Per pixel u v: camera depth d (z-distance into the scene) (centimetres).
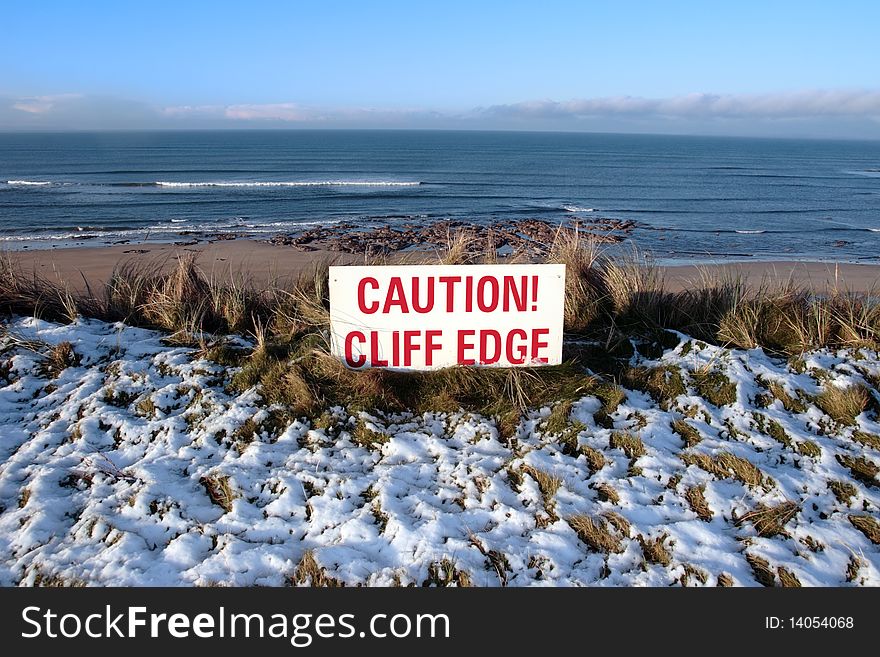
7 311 526
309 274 598
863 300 527
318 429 371
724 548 284
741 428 368
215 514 305
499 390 405
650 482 326
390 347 410
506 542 288
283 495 316
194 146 13575
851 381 399
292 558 278
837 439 357
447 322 409
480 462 342
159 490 317
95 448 355
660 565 276
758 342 470
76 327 494
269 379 414
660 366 429
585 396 398
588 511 306
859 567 273
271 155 10031
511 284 406
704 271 688
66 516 303
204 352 455
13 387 412
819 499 312
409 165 7844
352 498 315
